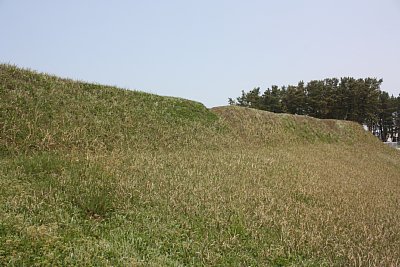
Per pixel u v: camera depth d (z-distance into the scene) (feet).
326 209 29.86
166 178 31.35
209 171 36.83
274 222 23.93
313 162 57.88
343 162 67.92
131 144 47.42
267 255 19.39
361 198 35.91
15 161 28.99
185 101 73.82
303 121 104.27
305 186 36.60
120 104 57.62
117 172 29.48
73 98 50.47
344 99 213.66
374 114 229.04
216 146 60.03
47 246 15.70
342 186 40.70
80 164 30.14
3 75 44.93
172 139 55.31
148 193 26.32
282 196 31.53
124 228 20.13
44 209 20.30
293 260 19.34
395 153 115.55
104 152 40.29
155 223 21.40
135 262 15.92
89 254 15.88
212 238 20.61
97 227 19.74
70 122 43.78
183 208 24.53
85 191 24.12
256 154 55.42
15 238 15.90
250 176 37.45
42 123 40.22
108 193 24.36
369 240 22.68
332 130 111.24
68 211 20.95
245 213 25.12
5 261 14.28
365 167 67.87
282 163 49.96
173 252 18.51
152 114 60.75
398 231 25.59
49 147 36.70
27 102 42.19
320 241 21.50
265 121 88.43
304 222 24.63
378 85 227.61
